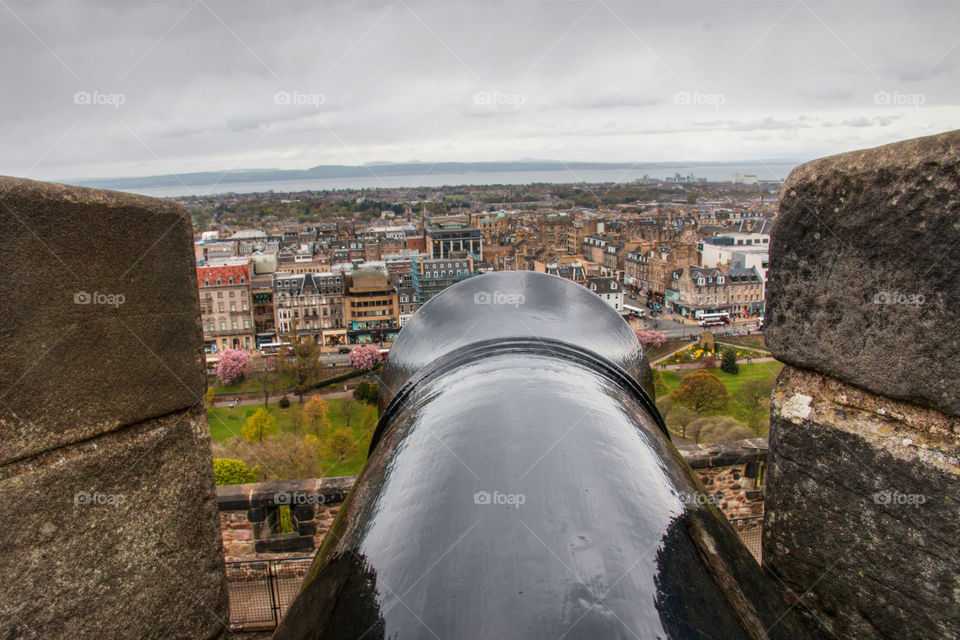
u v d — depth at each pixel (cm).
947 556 156
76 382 155
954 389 150
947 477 155
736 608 122
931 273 150
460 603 108
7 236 140
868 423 171
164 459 179
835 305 172
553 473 137
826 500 182
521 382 183
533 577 112
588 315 264
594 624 103
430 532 125
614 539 121
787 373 195
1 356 141
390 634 106
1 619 146
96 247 156
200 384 186
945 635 159
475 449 148
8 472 146
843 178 166
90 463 161
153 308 171
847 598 179
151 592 177
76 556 159
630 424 170
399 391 221
